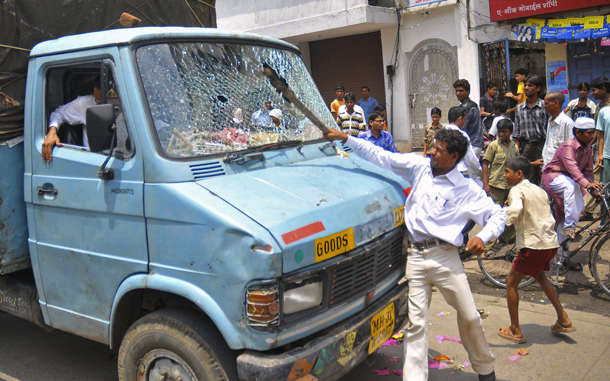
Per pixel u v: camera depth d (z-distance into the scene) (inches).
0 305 154.2
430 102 494.0
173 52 127.6
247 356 101.2
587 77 415.5
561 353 155.9
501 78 426.9
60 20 147.3
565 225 203.6
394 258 134.4
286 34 514.0
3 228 139.3
